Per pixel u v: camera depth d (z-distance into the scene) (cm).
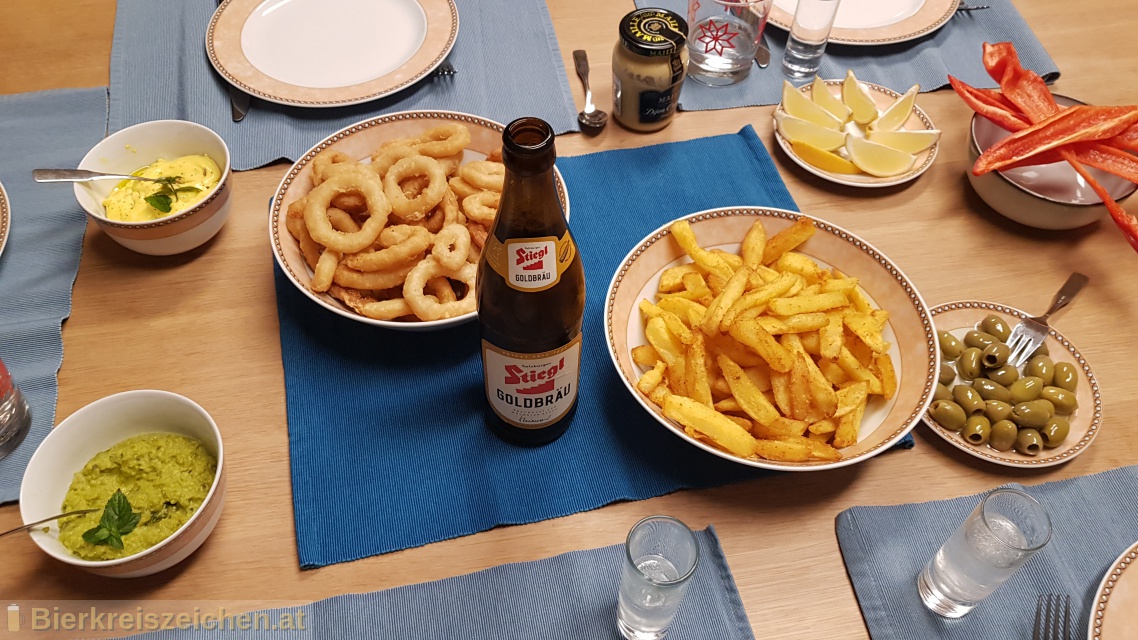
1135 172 109
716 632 80
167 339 102
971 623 80
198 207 104
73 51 142
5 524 85
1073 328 108
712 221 106
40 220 114
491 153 115
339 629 79
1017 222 121
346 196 103
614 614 81
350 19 143
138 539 76
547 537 87
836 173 126
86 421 79
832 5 132
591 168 127
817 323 91
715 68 141
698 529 88
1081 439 93
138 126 109
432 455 93
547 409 86
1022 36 151
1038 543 72
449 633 79
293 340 102
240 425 95
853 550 85
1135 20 158
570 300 78
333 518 87
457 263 96
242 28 139
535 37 148
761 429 87
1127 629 76
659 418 85
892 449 95
